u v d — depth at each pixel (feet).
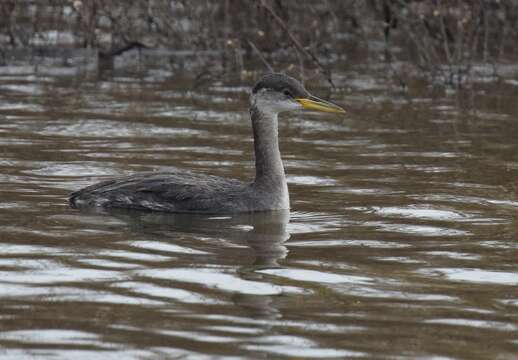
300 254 40.55
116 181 48.24
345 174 54.65
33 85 78.69
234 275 37.58
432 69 83.41
